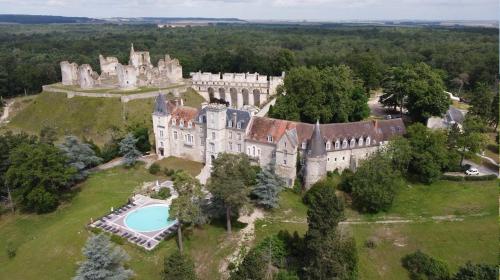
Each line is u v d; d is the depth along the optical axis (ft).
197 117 352.90
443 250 245.24
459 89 586.86
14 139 343.26
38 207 298.35
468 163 338.75
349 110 380.99
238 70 619.67
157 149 383.65
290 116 360.69
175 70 584.81
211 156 340.80
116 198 304.09
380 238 256.32
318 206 215.51
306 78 366.22
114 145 403.95
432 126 391.04
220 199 258.78
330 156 308.81
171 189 315.99
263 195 274.98
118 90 515.09
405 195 301.22
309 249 215.92
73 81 572.92
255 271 187.52
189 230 258.57
